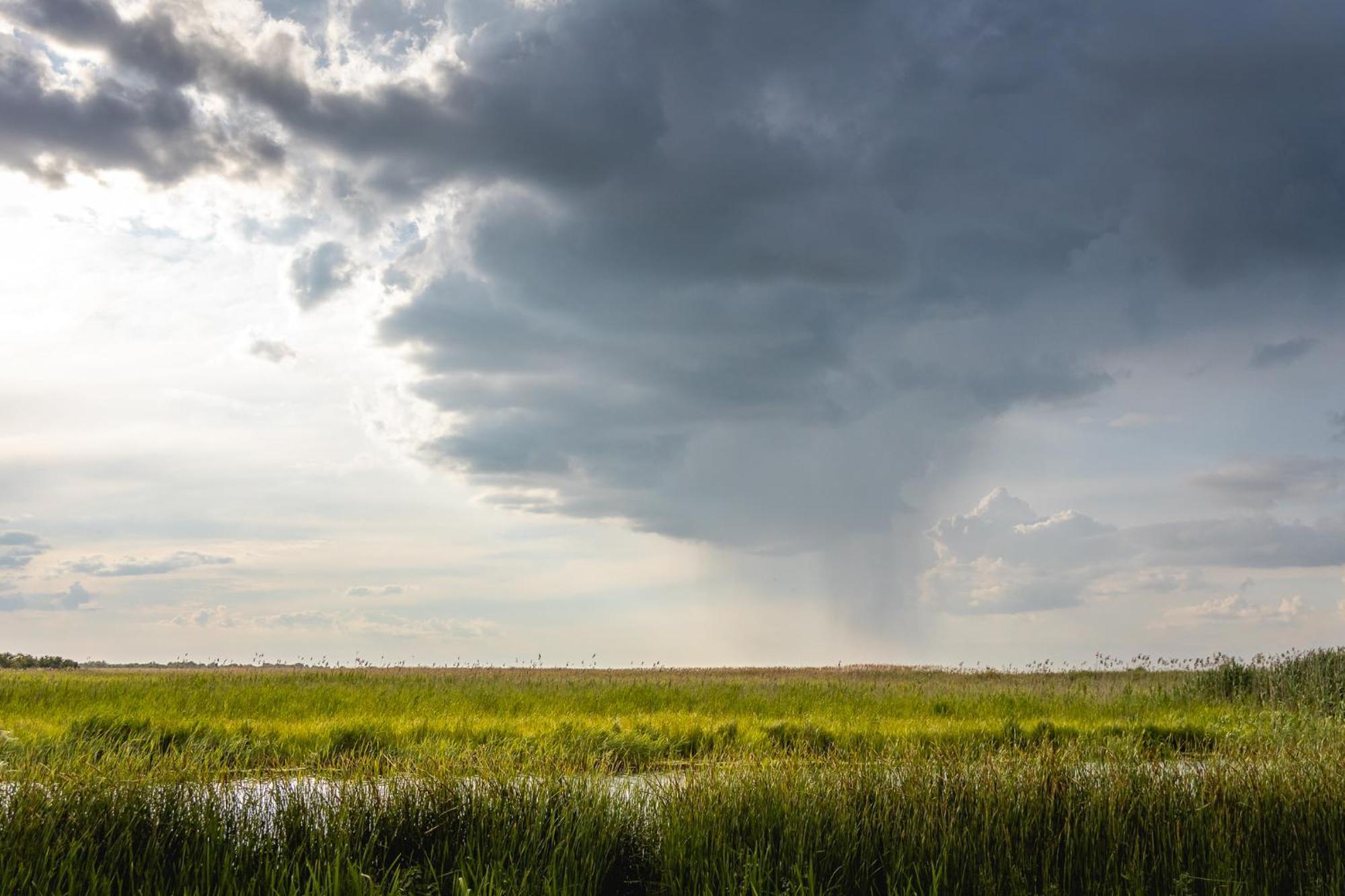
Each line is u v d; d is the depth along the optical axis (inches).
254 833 203.9
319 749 391.2
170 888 183.0
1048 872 204.4
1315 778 258.8
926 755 289.6
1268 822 230.8
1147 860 210.8
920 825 219.5
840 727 498.9
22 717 489.4
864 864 203.2
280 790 231.8
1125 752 284.0
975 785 241.0
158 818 205.3
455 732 451.2
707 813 224.5
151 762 270.4
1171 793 243.9
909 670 1524.4
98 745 344.2
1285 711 597.3
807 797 233.0
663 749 427.8
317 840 203.3
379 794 230.2
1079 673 1098.7
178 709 533.3
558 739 425.7
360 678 952.9
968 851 209.8
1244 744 394.3
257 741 397.1
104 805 205.3
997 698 742.5
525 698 666.2
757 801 230.5
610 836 217.9
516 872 190.9
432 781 232.2
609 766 336.2
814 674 1337.4
